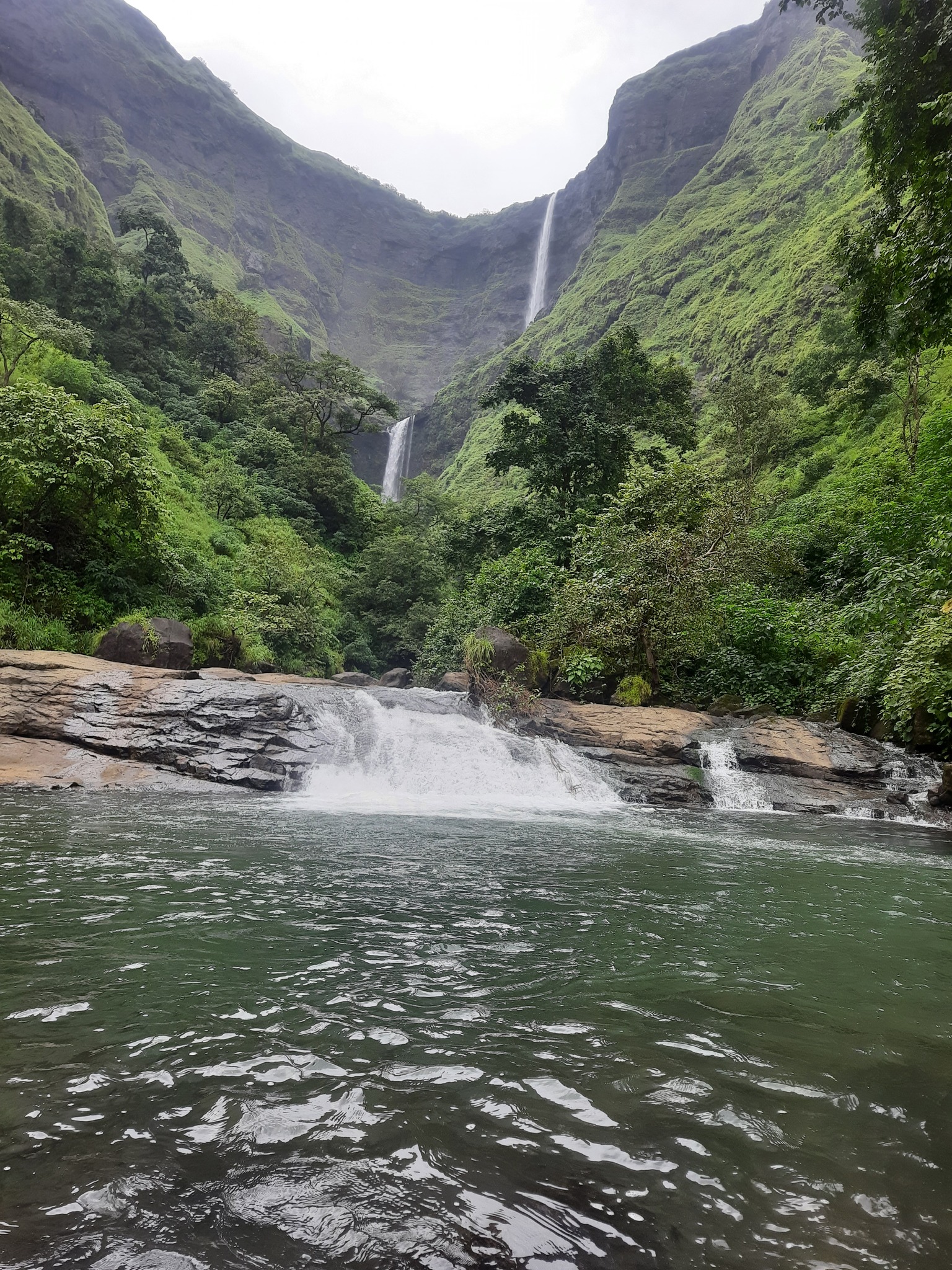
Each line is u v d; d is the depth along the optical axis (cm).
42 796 771
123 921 327
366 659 3256
